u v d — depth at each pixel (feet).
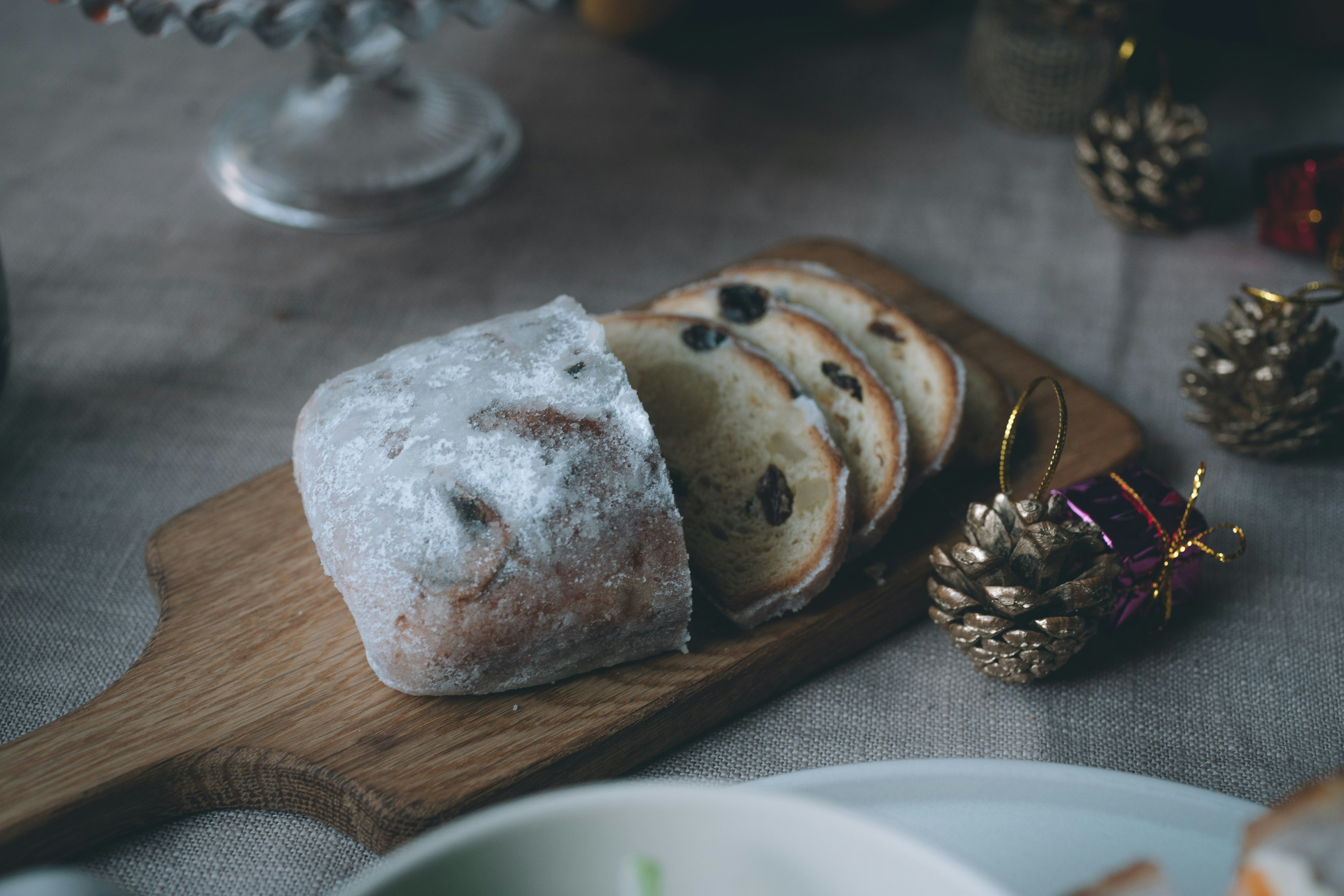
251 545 1.89
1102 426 1.99
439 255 2.28
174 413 2.08
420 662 1.73
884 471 1.88
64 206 2.32
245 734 1.75
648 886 1.45
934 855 1.45
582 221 2.33
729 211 2.35
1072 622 1.75
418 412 1.77
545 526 1.73
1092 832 1.57
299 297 2.22
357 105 2.41
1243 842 1.47
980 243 2.31
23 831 1.69
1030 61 2.40
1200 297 2.23
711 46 2.63
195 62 2.56
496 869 1.45
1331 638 1.88
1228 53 2.56
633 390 1.78
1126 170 2.25
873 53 2.62
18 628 1.88
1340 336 2.15
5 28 2.59
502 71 2.56
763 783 1.59
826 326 1.95
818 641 1.83
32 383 2.10
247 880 1.72
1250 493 2.00
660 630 1.78
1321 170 2.19
